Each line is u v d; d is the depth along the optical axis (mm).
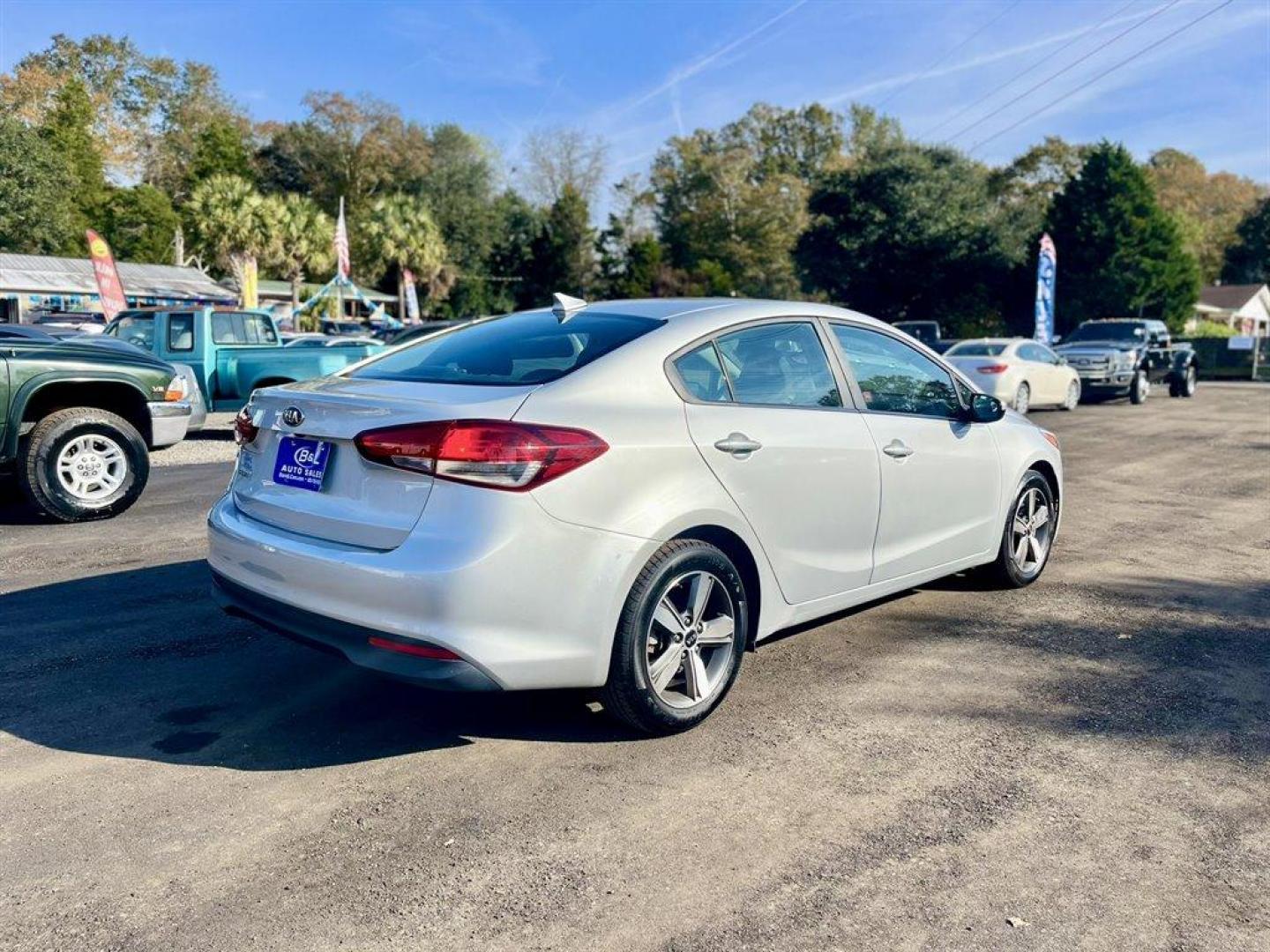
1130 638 4781
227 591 3750
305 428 3488
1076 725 3736
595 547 3223
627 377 3514
